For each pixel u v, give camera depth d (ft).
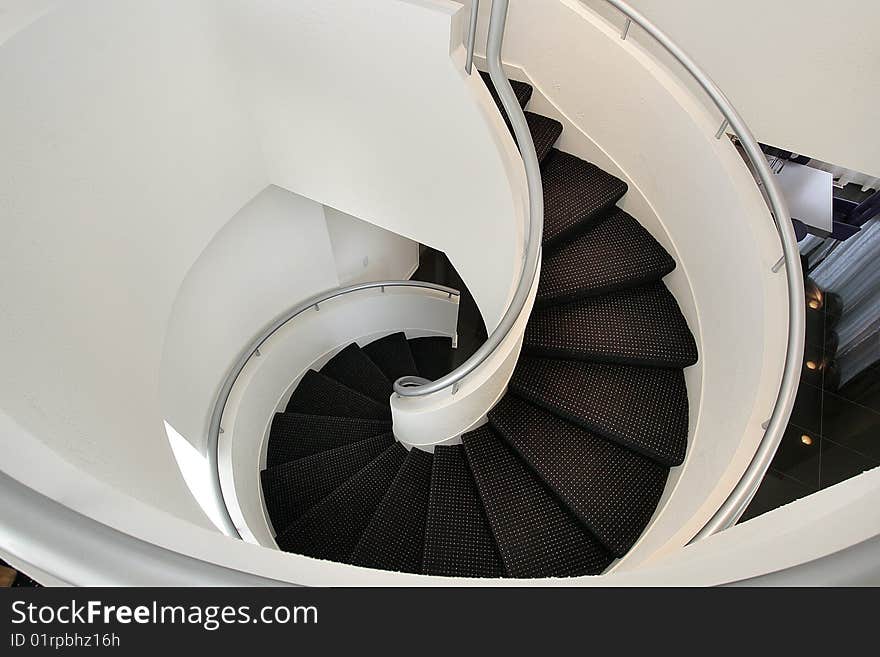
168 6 8.16
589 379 10.00
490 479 9.93
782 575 1.99
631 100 10.26
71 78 6.72
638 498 9.10
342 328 18.61
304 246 15.74
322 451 16.07
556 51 10.94
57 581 2.39
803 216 13.97
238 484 13.94
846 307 13.88
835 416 12.27
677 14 9.65
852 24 8.02
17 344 5.67
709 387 8.86
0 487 2.36
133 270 8.46
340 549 12.51
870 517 2.02
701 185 9.16
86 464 5.72
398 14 8.06
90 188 7.31
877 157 8.77
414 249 21.75
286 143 11.14
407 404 11.14
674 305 10.50
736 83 9.59
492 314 11.07
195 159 9.78
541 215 7.98
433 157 9.81
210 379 13.94
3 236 5.81
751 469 5.70
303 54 9.30
